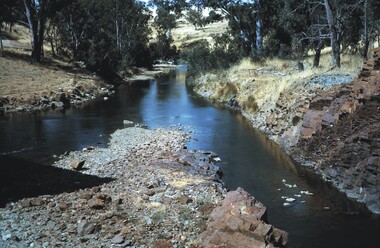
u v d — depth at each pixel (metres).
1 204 13.20
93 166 17.98
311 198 14.72
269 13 49.16
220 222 11.01
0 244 10.51
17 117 29.81
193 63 55.72
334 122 18.44
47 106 34.38
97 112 32.56
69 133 24.97
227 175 17.28
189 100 39.47
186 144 22.23
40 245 10.52
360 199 14.36
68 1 50.38
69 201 13.46
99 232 11.21
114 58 59.88
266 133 24.64
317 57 33.75
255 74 37.34
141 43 83.62
